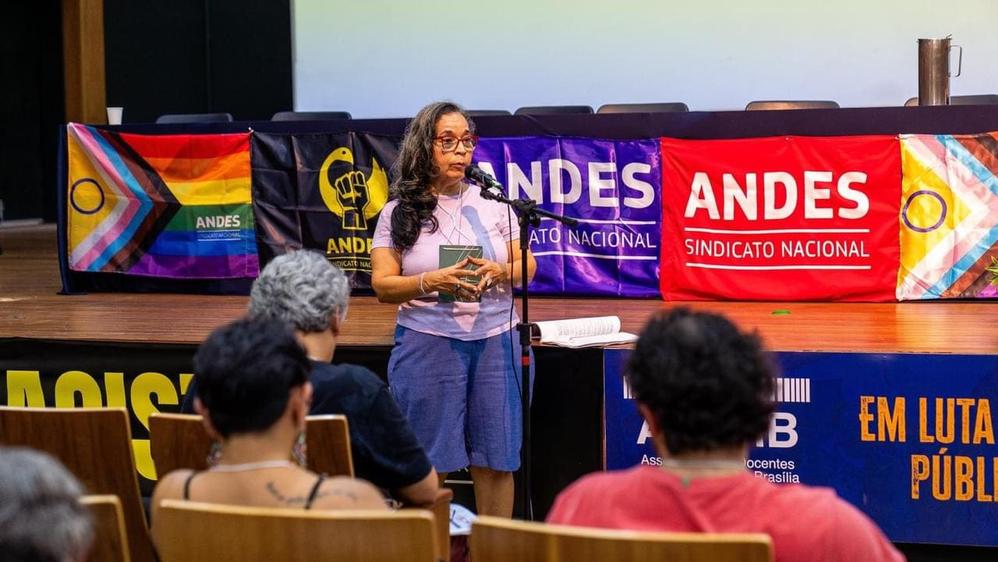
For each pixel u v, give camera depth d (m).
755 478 1.69
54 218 11.62
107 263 5.69
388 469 2.62
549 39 8.28
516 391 3.66
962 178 4.95
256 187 5.51
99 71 10.12
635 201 5.17
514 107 8.44
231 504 1.87
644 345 1.74
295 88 8.82
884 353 3.82
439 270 3.45
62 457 2.66
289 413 1.88
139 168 5.62
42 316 5.01
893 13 7.70
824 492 1.68
